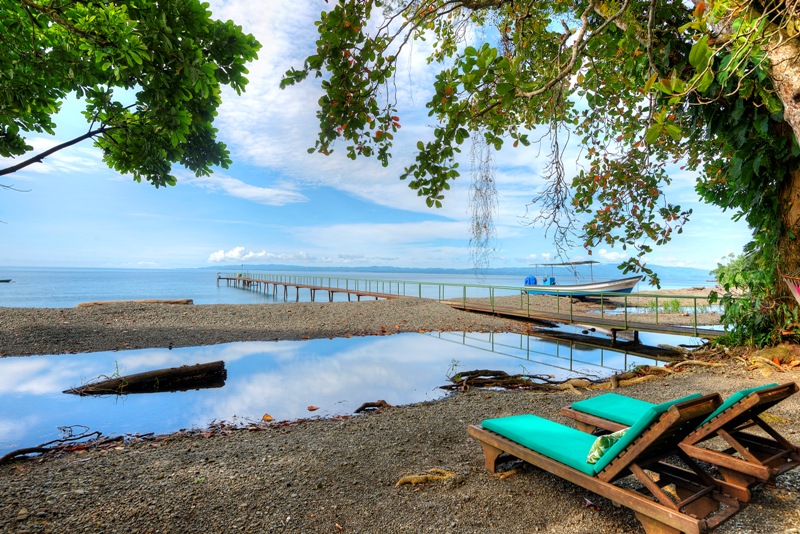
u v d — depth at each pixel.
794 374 6.41
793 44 3.16
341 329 15.14
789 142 6.30
